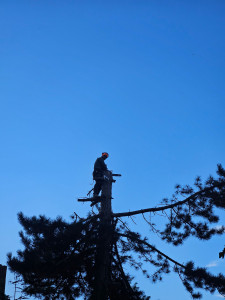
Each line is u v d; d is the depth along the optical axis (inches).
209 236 561.9
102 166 614.5
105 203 590.6
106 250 553.0
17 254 513.0
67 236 512.7
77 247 537.6
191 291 540.4
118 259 567.2
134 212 584.1
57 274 526.9
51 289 526.9
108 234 548.7
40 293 515.8
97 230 546.9
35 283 514.6
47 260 504.7
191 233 573.9
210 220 566.6
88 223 552.7
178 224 578.2
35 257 501.4
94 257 543.2
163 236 581.6
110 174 618.5
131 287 556.1
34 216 528.7
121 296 540.7
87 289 546.3
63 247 518.9
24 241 519.2
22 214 527.8
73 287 545.6
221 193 559.2
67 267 521.0
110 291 540.1
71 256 531.2
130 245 564.1
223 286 529.3
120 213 587.2
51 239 510.6
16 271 495.8
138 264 571.2
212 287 534.0
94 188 603.2
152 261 566.9
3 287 485.7
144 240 568.7
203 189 572.7
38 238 515.5
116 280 560.1
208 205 568.7
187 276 543.8
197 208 571.8
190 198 572.1
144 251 559.5
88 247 541.6
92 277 543.2
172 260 561.3
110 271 560.7
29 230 518.9
